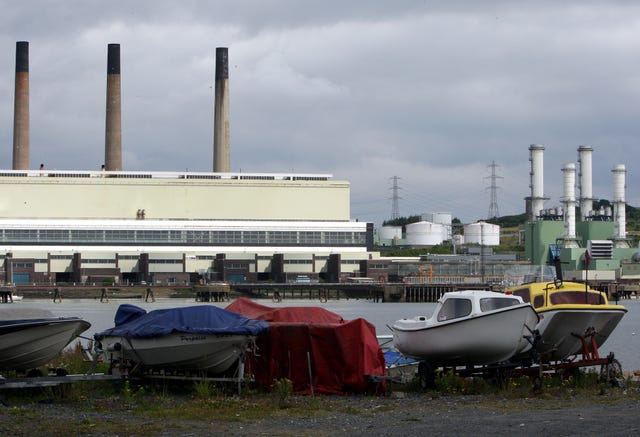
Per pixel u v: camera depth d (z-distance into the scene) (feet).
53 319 136.87
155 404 127.13
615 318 148.46
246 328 134.31
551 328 146.00
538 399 131.64
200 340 134.72
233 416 118.93
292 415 119.96
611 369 145.69
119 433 108.68
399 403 129.80
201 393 131.64
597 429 107.76
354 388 137.90
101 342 141.49
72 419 116.78
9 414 119.14
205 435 107.65
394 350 171.53
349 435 107.04
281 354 140.46
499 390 139.33
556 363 153.28
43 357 138.21
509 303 143.95
